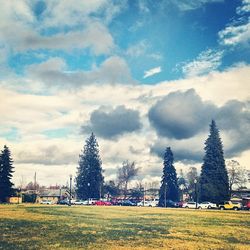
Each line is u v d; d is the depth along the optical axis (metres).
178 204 88.50
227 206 73.44
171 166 105.62
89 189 107.06
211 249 19.77
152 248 19.53
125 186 122.31
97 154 111.69
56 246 19.25
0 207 55.84
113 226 29.23
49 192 122.50
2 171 86.06
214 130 93.88
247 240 23.22
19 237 21.97
